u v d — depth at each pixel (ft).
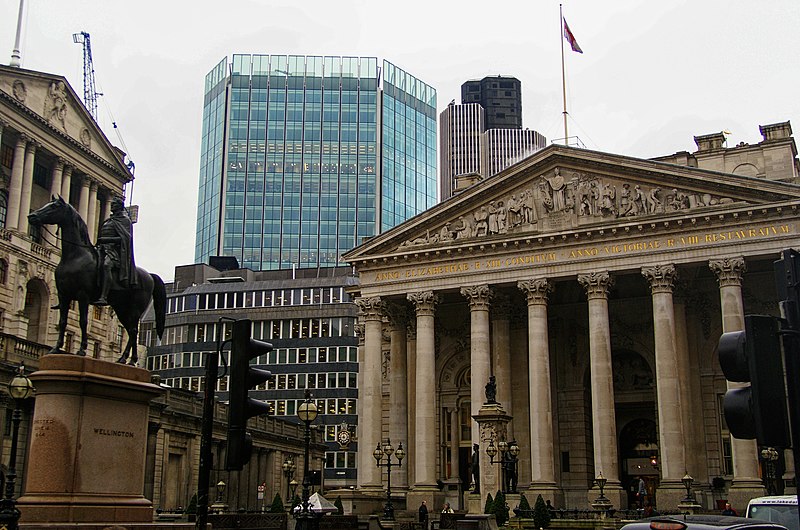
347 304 403.95
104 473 68.39
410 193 606.55
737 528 43.86
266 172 581.94
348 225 571.69
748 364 34.42
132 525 66.69
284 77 599.98
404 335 268.62
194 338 410.72
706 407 236.63
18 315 233.96
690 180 219.61
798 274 35.42
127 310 77.82
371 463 241.76
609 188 229.25
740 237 211.61
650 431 272.10
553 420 259.80
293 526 164.66
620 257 224.12
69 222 74.69
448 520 179.01
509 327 258.37
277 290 413.80
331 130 590.55
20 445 188.75
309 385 398.01
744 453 202.39
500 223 239.91
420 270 248.73
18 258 237.86
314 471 356.79
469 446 267.39
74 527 62.54
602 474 212.23
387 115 602.85
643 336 256.32
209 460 58.85
